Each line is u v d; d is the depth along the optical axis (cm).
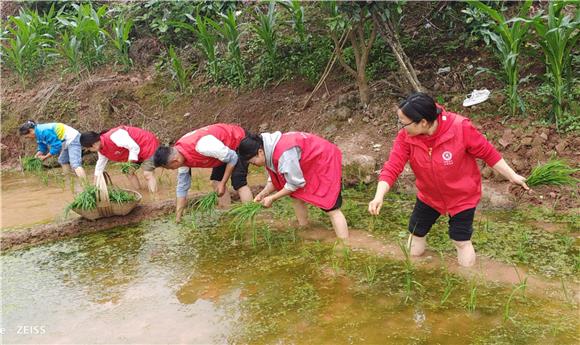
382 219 475
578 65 587
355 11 550
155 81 865
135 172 658
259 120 739
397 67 673
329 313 329
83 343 317
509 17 645
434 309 325
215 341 310
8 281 408
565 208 454
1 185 696
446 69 649
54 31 978
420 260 391
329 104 685
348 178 566
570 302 321
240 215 472
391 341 294
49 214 559
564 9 634
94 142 552
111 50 963
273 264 406
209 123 775
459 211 351
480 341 288
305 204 466
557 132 521
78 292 385
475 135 334
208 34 787
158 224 512
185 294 370
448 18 705
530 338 288
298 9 681
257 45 792
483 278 357
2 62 1002
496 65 631
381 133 609
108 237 489
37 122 855
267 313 336
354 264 394
